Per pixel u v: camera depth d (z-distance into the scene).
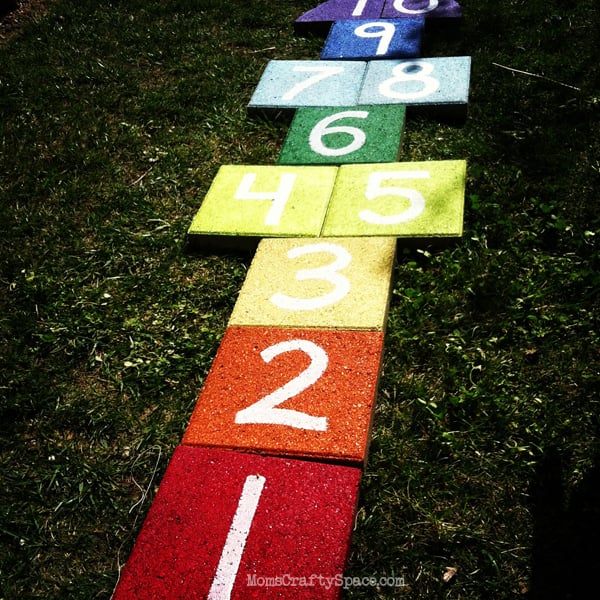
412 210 1.59
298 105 1.98
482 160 1.75
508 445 1.21
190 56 2.26
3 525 1.17
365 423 1.20
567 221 1.57
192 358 1.38
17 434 1.29
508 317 1.39
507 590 1.06
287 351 1.33
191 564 1.08
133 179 1.80
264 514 1.12
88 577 1.12
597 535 1.10
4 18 2.49
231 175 1.77
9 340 1.43
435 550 1.11
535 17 2.26
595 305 1.39
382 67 2.12
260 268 1.50
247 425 1.23
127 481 1.23
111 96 2.08
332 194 1.67
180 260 1.58
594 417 1.23
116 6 2.53
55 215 1.70
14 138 1.92
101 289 1.53
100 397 1.34
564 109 1.88
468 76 2.02
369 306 1.38
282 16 2.45
